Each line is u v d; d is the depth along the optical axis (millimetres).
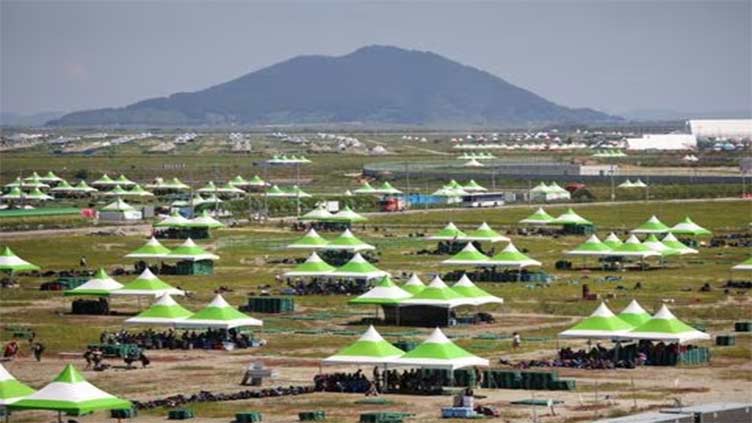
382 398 146125
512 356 174500
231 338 184875
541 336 192625
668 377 159000
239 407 140875
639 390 150000
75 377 125188
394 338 189750
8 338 190250
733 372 162875
